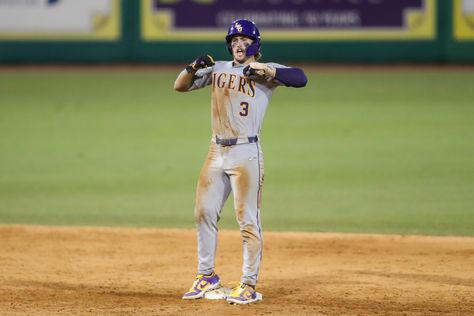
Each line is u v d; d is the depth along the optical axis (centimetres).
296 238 3762
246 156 2694
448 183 4875
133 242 3728
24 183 4991
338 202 4497
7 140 6188
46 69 9244
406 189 4756
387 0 9156
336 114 6975
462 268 3241
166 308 2688
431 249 3556
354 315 2603
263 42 9262
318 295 2852
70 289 2958
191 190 4816
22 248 3619
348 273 3167
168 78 8688
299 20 9231
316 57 9300
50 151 5853
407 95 7662
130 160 5578
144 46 9438
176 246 3656
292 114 7025
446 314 2620
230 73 2688
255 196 2719
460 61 9156
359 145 5928
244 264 2744
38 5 9469
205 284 2808
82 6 9450
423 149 5775
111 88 8200
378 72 8788
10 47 9550
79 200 4594
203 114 7119
